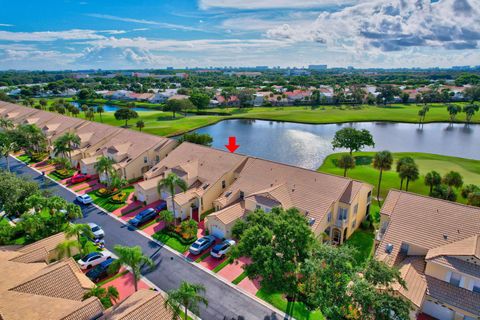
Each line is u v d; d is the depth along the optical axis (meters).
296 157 85.94
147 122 126.81
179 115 147.00
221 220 40.66
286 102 186.25
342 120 136.12
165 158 59.88
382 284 24.67
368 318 23.27
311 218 38.34
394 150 93.00
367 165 75.25
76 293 27.42
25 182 44.72
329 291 24.75
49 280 27.08
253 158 52.25
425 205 35.47
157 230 43.91
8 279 27.47
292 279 27.78
